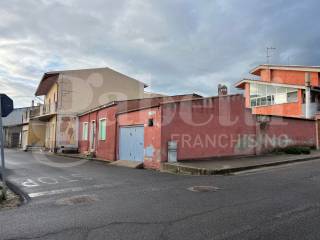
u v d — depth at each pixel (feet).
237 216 18.78
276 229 16.25
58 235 16.20
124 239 15.34
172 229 16.67
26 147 110.22
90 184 32.68
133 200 24.17
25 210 21.94
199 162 47.91
